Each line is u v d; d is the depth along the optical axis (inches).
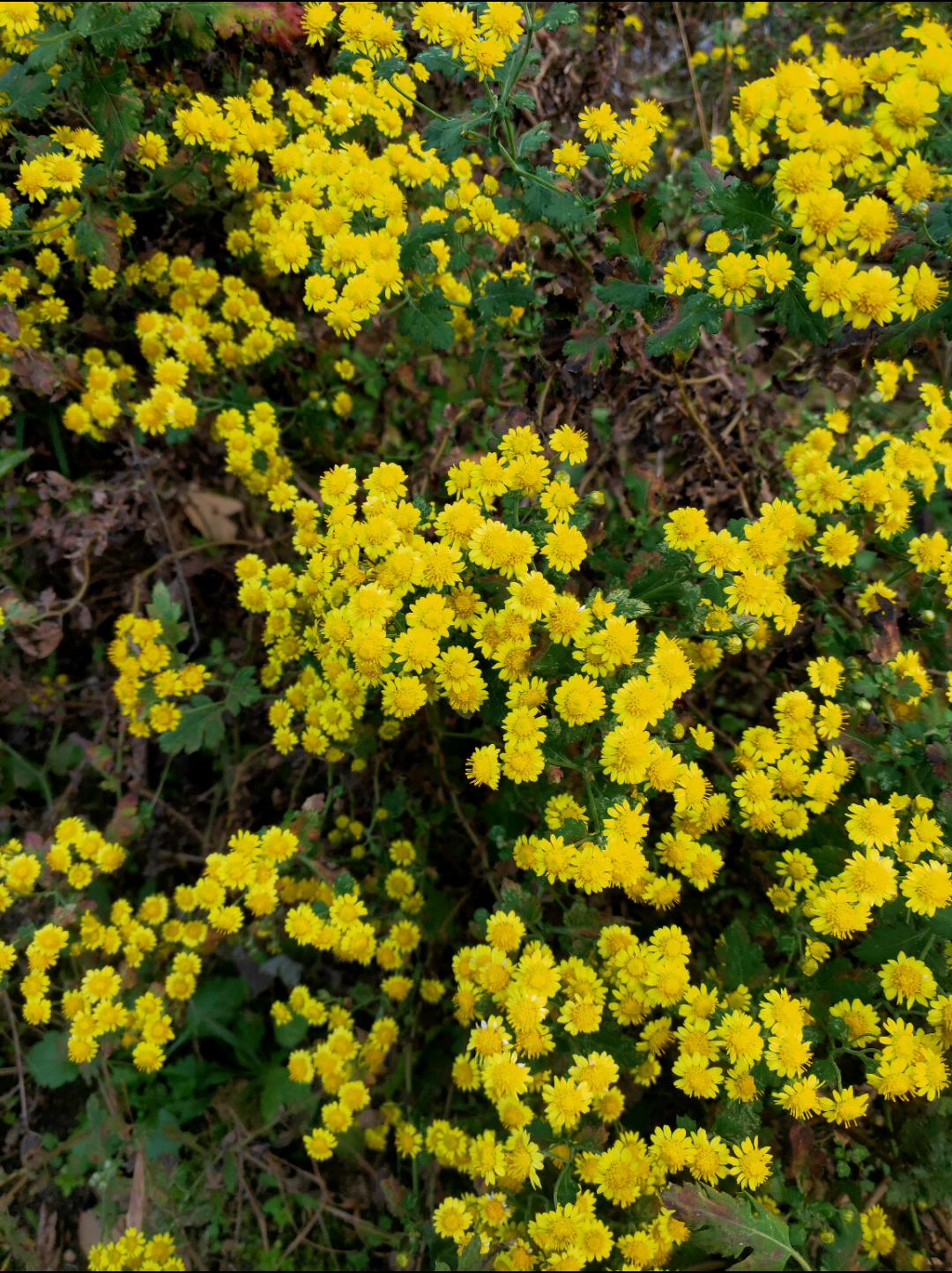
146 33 19.2
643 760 16.6
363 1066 21.1
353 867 23.2
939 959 16.9
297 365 24.0
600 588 19.3
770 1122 19.3
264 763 23.6
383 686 17.9
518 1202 18.8
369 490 17.6
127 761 23.0
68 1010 20.5
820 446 20.1
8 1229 21.7
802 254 17.4
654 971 17.3
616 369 20.4
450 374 25.3
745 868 20.7
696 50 26.7
